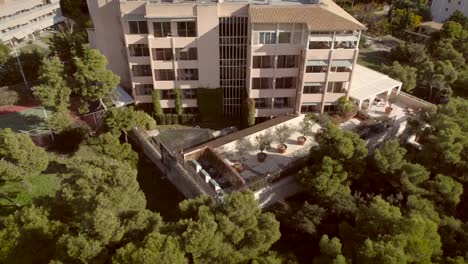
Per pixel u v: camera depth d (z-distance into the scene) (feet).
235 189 134.00
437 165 137.08
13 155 125.90
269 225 102.78
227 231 97.30
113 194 100.01
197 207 104.63
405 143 162.09
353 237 108.37
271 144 163.53
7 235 99.25
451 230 113.70
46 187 145.28
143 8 164.04
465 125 145.28
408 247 97.91
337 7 186.80
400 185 130.82
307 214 122.83
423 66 215.51
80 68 161.89
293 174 142.31
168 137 172.35
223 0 170.50
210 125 189.88
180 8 161.17
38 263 97.35
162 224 101.24
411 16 332.39
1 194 139.03
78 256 87.04
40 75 171.83
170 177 156.04
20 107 193.16
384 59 288.10
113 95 180.04
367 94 183.83
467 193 136.67
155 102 182.80
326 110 184.85
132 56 175.11
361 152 130.11
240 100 190.39
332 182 124.77
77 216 101.40
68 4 342.85
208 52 172.24
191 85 181.68
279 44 163.22
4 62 223.92
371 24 338.34
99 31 184.55
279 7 164.14
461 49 263.90
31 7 307.17
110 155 148.97
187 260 90.94
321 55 163.94
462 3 338.54
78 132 166.71
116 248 94.99
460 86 229.04
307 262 118.83
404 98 199.00
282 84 177.06
